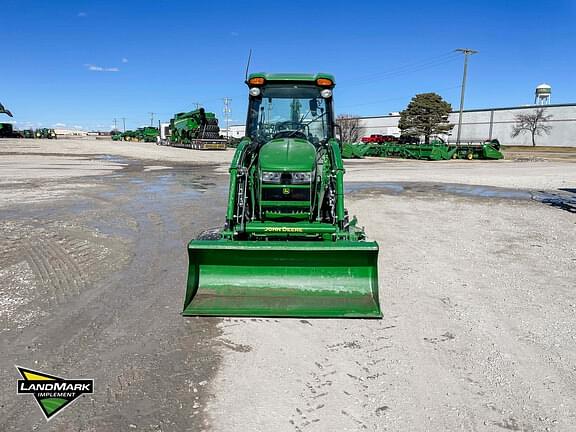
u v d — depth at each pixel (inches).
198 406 141.3
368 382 155.3
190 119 1977.1
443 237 371.9
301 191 244.7
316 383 154.5
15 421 134.2
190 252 214.2
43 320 202.4
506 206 538.9
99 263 287.6
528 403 144.3
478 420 135.7
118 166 1103.0
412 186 746.8
